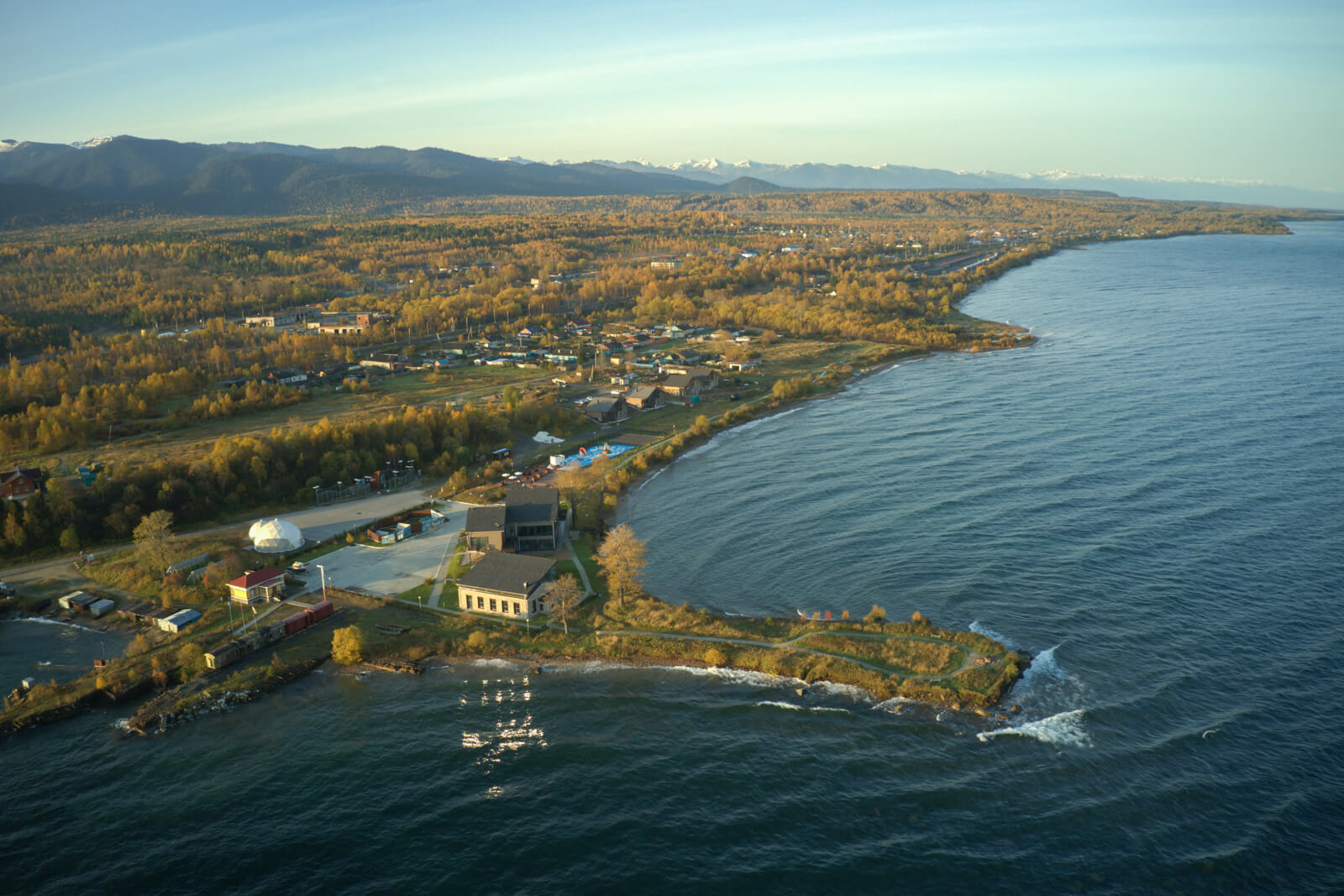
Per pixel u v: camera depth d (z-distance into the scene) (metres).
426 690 100.25
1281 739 85.50
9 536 134.25
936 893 69.19
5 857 75.50
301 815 80.38
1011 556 126.38
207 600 118.88
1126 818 76.25
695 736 90.31
